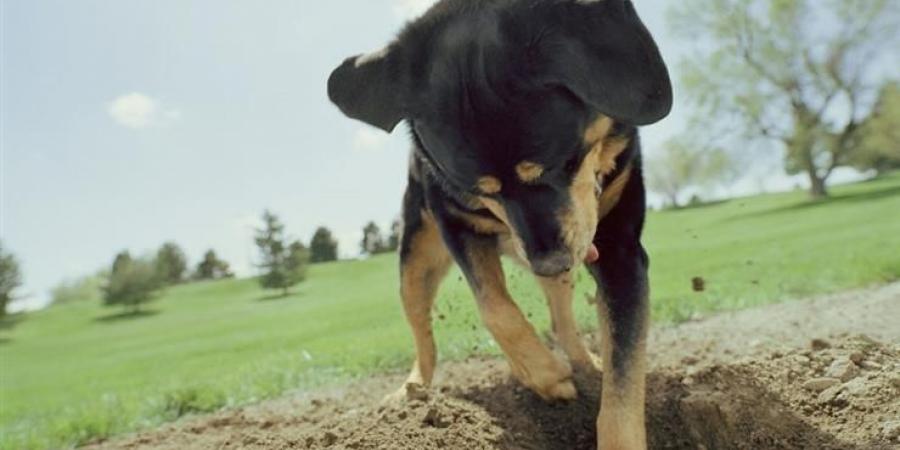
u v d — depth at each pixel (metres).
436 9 1.13
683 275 3.69
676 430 1.23
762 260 4.04
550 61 1.00
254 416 1.86
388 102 1.11
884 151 10.82
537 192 1.02
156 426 1.98
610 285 1.16
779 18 10.42
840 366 1.34
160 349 4.85
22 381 4.09
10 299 10.61
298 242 9.51
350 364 2.46
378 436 1.15
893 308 2.01
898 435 1.11
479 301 1.25
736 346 1.81
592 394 1.33
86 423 2.07
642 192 1.20
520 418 1.26
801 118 10.66
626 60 0.99
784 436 1.19
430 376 1.54
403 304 1.53
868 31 10.39
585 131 1.04
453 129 1.04
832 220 6.69
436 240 1.48
